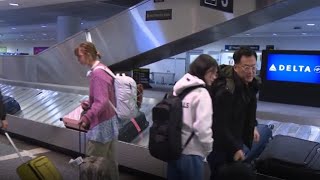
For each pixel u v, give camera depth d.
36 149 5.39
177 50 5.89
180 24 5.09
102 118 3.03
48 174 2.95
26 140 5.91
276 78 7.11
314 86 6.66
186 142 2.25
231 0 4.59
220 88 2.30
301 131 3.95
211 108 2.22
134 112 3.24
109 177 2.83
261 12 4.54
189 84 2.25
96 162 2.77
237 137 2.35
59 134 5.10
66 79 7.00
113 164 3.20
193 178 2.28
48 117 5.98
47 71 7.40
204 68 2.29
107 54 6.10
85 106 3.27
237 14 4.57
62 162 4.72
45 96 6.87
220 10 4.66
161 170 3.94
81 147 4.75
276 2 4.24
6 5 10.88
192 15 4.96
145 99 5.53
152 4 5.37
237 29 5.23
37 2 10.10
